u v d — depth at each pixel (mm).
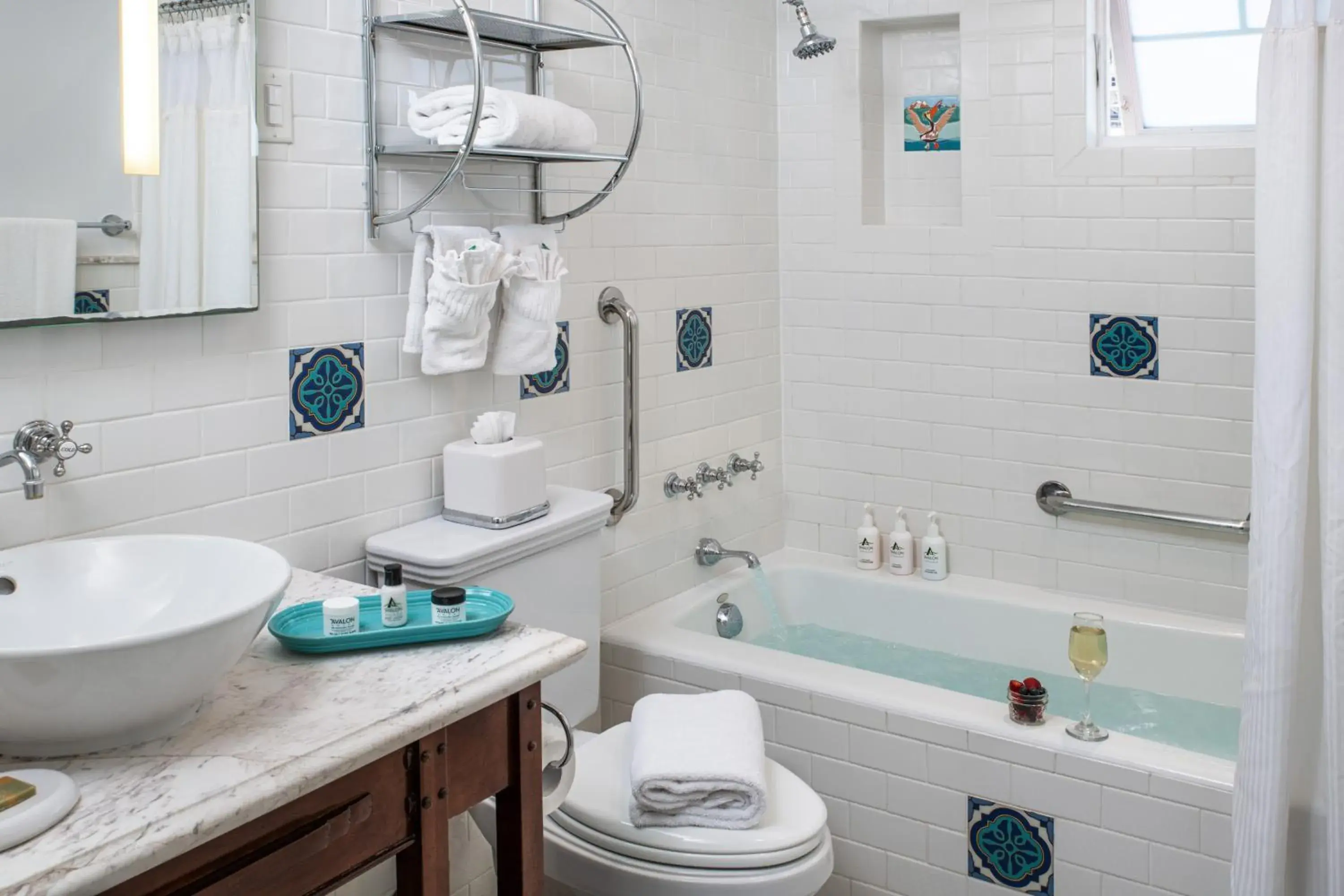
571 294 2939
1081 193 3221
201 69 1983
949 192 3572
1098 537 3320
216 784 1309
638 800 2105
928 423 3555
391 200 2434
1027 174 3293
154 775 1330
